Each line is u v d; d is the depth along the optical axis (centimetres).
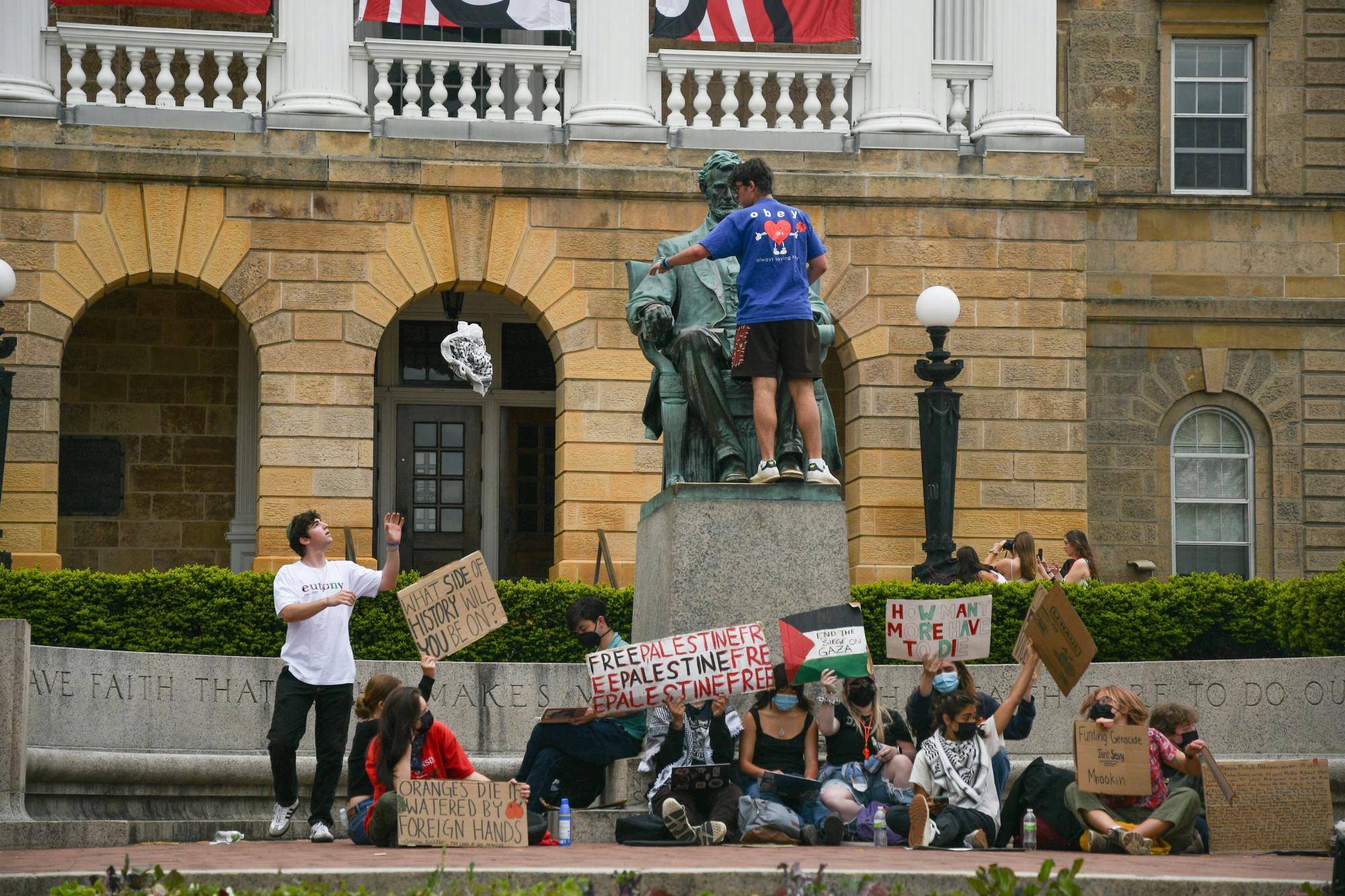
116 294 6269
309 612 2909
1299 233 6519
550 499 6738
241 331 6303
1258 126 6625
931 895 2042
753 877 2019
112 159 5544
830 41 5784
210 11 6088
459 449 6694
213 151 5616
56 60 5691
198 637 3888
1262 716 3569
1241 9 6631
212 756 3422
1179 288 6494
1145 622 4016
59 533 6169
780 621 2830
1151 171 6600
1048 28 5947
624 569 5650
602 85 5822
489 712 3575
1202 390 6488
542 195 5734
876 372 5784
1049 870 1844
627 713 2886
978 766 2686
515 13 5725
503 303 6700
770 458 3027
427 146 5716
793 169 5816
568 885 1903
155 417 6262
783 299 3023
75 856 2531
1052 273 5853
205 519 6253
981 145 5875
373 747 2717
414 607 2883
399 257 5675
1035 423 5806
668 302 3197
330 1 5731
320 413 5600
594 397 5706
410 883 2048
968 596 4022
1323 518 6475
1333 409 6494
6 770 3019
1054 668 2822
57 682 3259
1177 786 2808
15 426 5462
